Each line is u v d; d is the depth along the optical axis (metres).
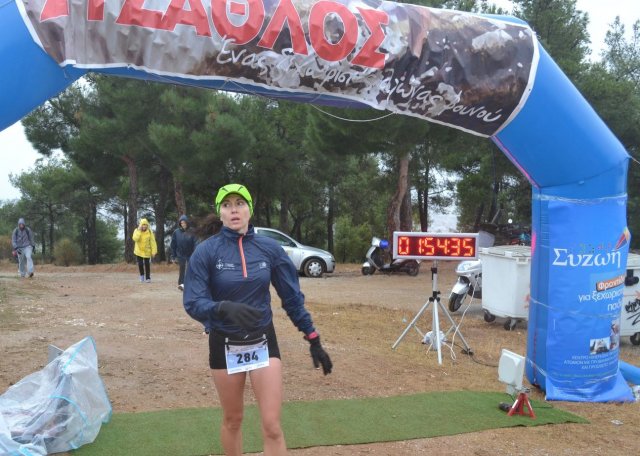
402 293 15.07
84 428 4.71
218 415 5.54
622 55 27.00
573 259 6.60
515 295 10.42
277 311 11.48
